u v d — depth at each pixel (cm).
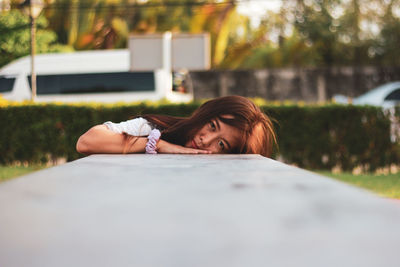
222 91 1911
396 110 776
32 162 820
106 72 1266
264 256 37
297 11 2891
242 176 101
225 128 248
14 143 821
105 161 151
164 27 2156
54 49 1828
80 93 1269
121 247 40
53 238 44
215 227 49
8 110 820
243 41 2370
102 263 35
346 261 35
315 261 35
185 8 2138
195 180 93
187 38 965
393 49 2753
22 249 39
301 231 46
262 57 2294
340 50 2780
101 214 56
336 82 1942
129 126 254
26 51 1753
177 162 148
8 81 1293
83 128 809
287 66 2311
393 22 2730
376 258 35
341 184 85
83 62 1285
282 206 61
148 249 39
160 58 973
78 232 46
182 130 251
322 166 764
